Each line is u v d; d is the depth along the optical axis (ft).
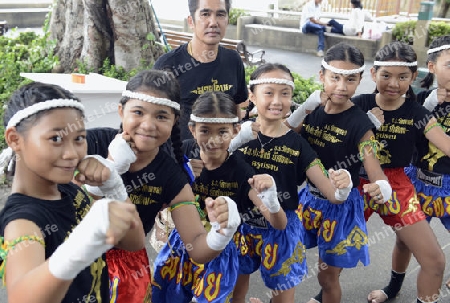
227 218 5.72
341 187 7.47
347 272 11.91
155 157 6.77
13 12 49.65
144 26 21.22
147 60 21.35
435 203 10.19
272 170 8.46
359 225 9.14
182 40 24.36
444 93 9.99
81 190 5.65
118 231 3.98
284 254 8.46
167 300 8.28
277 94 8.16
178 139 7.55
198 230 6.61
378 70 9.43
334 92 8.75
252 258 8.85
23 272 4.20
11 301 4.16
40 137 4.50
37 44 23.65
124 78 20.26
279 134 8.52
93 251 3.98
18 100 4.58
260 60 27.58
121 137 6.44
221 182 8.00
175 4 56.54
